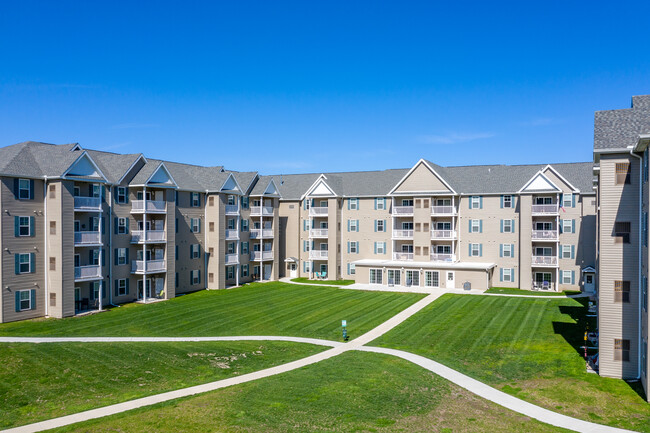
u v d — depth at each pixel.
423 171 58.88
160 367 27.12
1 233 35.97
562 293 51.94
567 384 24.45
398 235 60.50
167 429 18.56
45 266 38.94
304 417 19.89
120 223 45.09
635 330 25.08
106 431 18.38
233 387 23.75
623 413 20.84
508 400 22.36
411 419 19.92
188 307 44.50
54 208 38.50
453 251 58.00
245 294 52.31
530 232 53.88
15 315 36.94
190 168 57.94
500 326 36.91
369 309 44.19
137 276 46.97
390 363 27.94
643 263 24.22
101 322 37.75
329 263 64.19
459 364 28.03
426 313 42.06
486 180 58.81
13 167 36.75
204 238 55.16
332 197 63.97
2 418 20.02
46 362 26.84
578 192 53.00
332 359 28.92
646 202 23.27
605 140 25.67
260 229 61.66
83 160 40.22
